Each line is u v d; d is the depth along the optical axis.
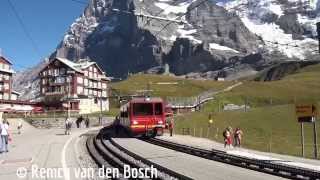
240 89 170.12
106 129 61.25
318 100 143.88
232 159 24.61
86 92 144.50
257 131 73.62
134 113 41.53
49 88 139.25
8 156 26.20
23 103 123.38
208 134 63.00
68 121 54.28
